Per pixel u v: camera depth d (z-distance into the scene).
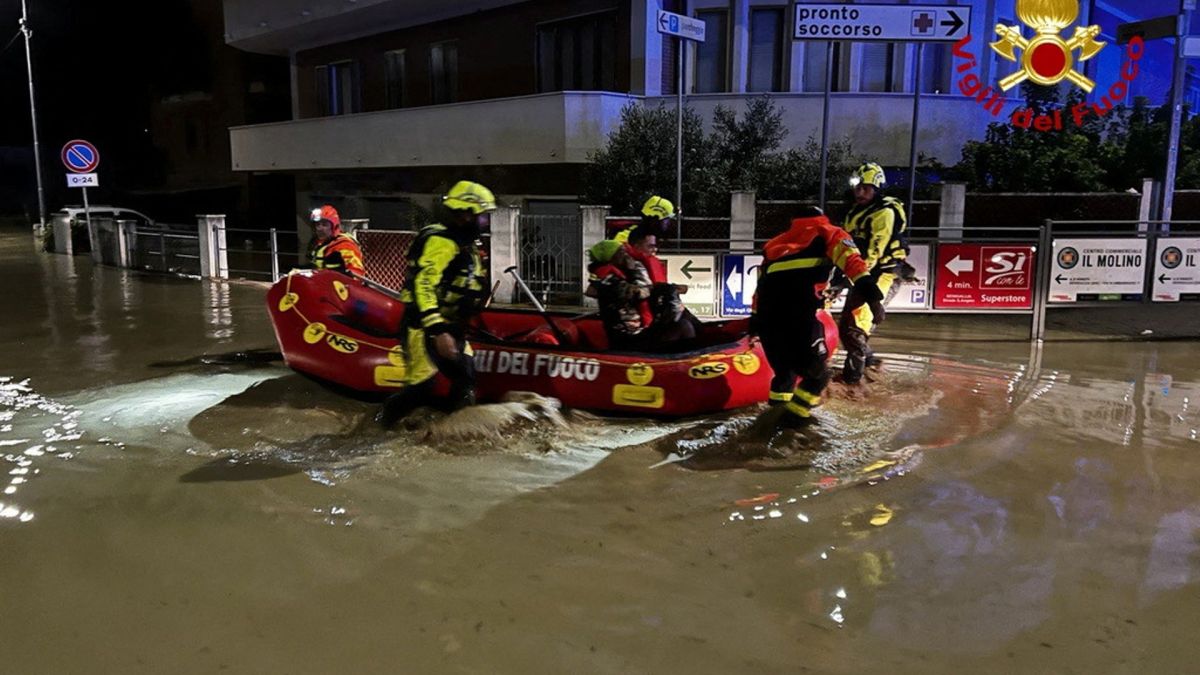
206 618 3.24
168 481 4.61
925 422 5.59
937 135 14.22
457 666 2.92
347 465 4.82
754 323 5.47
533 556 3.72
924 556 3.69
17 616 3.27
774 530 3.96
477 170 17.34
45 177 35.44
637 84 14.98
